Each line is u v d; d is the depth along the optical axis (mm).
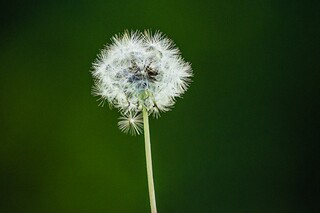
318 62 659
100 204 659
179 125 661
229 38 666
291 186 657
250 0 666
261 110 662
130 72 434
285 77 662
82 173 663
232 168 659
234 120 662
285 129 660
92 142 666
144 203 654
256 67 664
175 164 658
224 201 656
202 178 659
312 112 658
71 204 662
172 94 436
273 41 664
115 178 660
